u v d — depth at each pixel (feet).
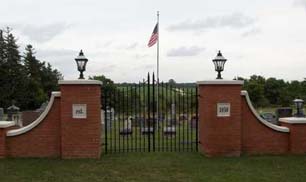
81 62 38.29
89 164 34.99
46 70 198.80
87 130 37.50
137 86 50.88
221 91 38.55
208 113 38.65
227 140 38.55
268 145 40.37
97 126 37.65
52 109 38.34
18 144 38.22
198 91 41.37
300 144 40.16
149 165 34.55
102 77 92.43
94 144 37.58
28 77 182.70
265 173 31.73
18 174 31.37
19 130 38.17
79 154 37.52
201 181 29.22
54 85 197.77
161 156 38.58
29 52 194.18
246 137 40.14
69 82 37.27
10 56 182.39
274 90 164.76
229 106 38.58
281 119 42.32
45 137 38.34
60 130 38.17
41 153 38.32
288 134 40.60
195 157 38.19
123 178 30.25
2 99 172.96
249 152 40.19
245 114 40.11
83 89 37.47
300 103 66.95
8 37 186.70
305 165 34.88
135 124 60.03
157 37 86.79
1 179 29.81
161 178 30.19
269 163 35.65
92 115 37.52
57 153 38.37
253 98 161.68
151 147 46.78
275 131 40.45
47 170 32.81
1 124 37.65
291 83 169.68
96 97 37.65
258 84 163.12
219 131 38.47
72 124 37.47
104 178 30.22
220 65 39.47
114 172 32.12
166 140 51.67
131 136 54.19
